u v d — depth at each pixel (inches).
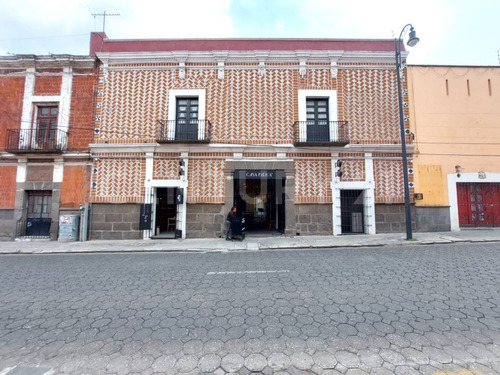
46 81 487.8
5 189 469.7
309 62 481.4
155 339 119.3
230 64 482.6
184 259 294.0
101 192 459.8
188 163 462.9
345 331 122.5
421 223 465.7
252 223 534.6
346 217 473.1
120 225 454.0
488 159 484.7
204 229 454.0
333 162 464.4
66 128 475.8
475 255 281.4
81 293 181.3
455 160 480.1
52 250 357.7
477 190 486.9
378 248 344.8
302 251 335.0
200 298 167.0
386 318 134.6
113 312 148.9
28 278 221.5
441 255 284.7
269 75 480.4
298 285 187.8
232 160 462.9
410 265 241.0
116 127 473.1
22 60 482.0
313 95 474.0
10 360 105.7
